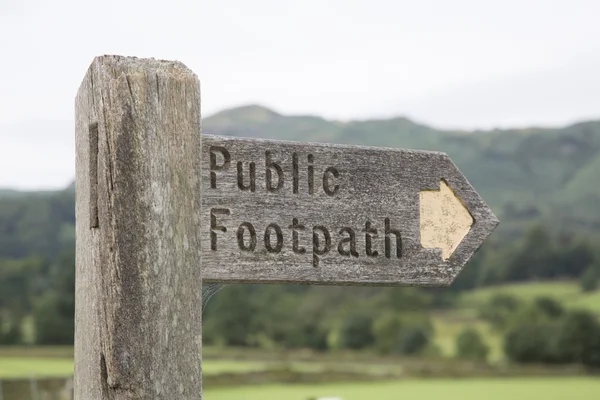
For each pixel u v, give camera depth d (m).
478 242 4.10
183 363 3.18
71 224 168.75
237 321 85.88
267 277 3.61
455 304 124.69
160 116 3.21
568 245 155.25
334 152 3.82
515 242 175.38
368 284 3.93
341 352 87.38
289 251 3.66
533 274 150.88
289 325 88.00
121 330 3.09
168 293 3.18
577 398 42.16
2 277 96.62
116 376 3.06
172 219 3.21
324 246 3.75
